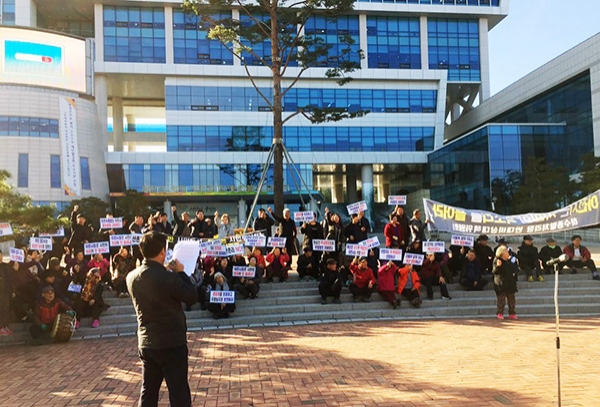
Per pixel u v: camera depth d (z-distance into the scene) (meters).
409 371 6.34
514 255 12.89
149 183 52.28
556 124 45.47
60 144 46.00
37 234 12.28
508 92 54.84
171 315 3.77
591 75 42.53
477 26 58.97
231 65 53.66
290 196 54.25
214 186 52.84
